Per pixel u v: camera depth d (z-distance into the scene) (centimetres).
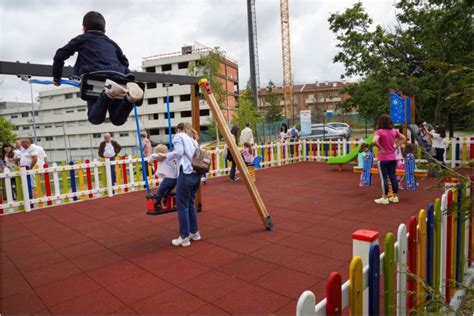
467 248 403
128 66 354
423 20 1446
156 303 330
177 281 374
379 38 1564
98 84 313
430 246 299
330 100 7088
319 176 1062
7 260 460
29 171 764
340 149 1368
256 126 3066
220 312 309
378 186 863
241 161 538
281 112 4497
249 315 303
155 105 6178
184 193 475
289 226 557
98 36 322
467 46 1291
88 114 332
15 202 745
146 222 618
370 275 217
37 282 389
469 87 243
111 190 882
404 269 256
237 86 7075
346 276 370
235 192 856
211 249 468
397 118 952
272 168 1284
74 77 330
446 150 1138
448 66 260
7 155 1067
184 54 6247
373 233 228
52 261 451
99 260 446
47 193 795
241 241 494
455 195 331
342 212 629
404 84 1569
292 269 394
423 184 858
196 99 611
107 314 314
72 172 835
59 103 6456
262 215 535
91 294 354
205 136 3931
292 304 318
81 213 709
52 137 6512
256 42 5328
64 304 336
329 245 465
